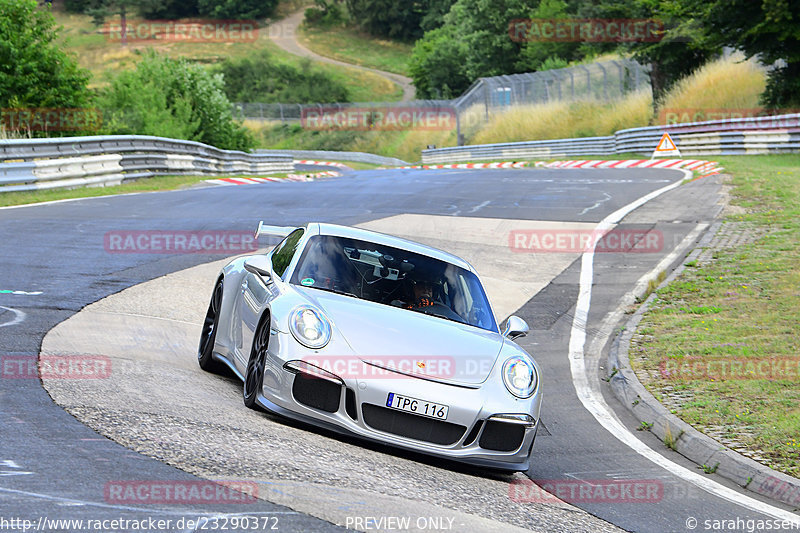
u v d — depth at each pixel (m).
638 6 122.06
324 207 49.25
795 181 52.00
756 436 16.41
